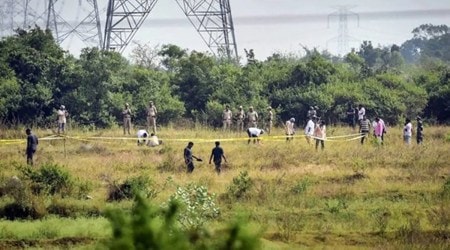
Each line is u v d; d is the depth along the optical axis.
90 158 166.75
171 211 40.16
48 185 122.94
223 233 39.50
